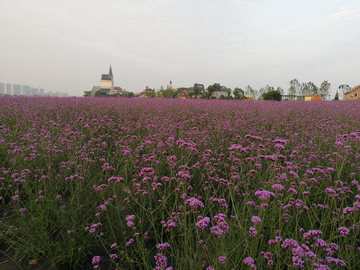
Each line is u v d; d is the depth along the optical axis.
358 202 2.59
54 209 3.18
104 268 2.76
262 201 2.99
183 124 8.59
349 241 2.95
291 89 71.19
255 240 2.40
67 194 4.21
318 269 1.91
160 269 2.19
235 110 13.12
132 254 2.85
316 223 3.32
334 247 2.23
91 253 2.93
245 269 2.37
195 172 4.62
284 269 2.60
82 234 2.96
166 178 3.57
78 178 3.86
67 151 5.35
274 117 11.21
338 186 3.83
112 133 8.06
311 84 68.25
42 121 7.81
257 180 4.26
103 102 14.96
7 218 3.34
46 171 4.46
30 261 2.77
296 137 7.19
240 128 8.30
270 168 3.98
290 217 3.02
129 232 3.11
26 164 4.46
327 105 17.75
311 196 3.84
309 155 5.23
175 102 17.88
